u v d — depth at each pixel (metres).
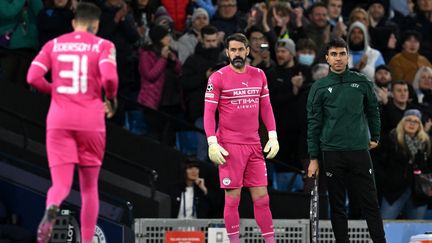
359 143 32.09
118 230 34.53
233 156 31.66
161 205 39.69
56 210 26.27
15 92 41.53
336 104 32.00
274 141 31.89
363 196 32.34
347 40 45.91
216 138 31.58
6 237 35.47
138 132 44.84
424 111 44.53
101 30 43.84
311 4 52.59
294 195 41.84
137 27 46.38
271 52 45.41
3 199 37.28
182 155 42.53
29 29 43.19
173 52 44.75
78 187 36.97
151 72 43.12
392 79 48.28
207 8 49.06
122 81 44.38
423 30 53.62
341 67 32.00
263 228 32.12
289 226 35.25
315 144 32.44
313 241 32.84
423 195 40.91
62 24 42.50
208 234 34.50
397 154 40.81
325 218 40.62
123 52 44.12
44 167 40.16
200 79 42.66
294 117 42.09
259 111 32.97
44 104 41.97
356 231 35.69
